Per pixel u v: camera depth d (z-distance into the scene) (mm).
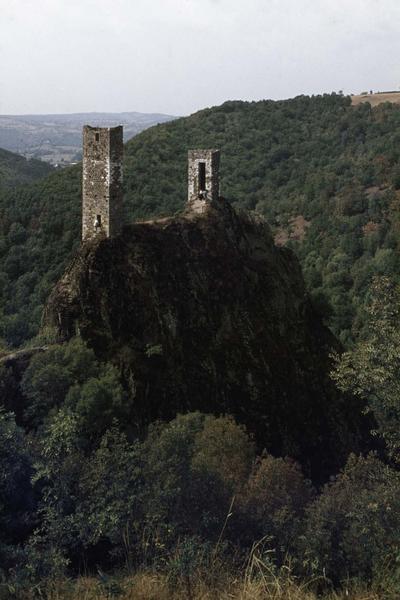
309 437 34562
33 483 14844
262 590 8328
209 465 16938
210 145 101125
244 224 41625
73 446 16516
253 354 35375
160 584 9367
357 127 104938
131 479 14516
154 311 32438
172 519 14078
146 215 63531
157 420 26859
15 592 9484
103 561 14594
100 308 31469
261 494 16984
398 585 8789
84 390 26219
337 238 75562
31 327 44375
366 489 14320
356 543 11953
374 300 16125
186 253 35438
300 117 116438
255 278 38594
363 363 15102
